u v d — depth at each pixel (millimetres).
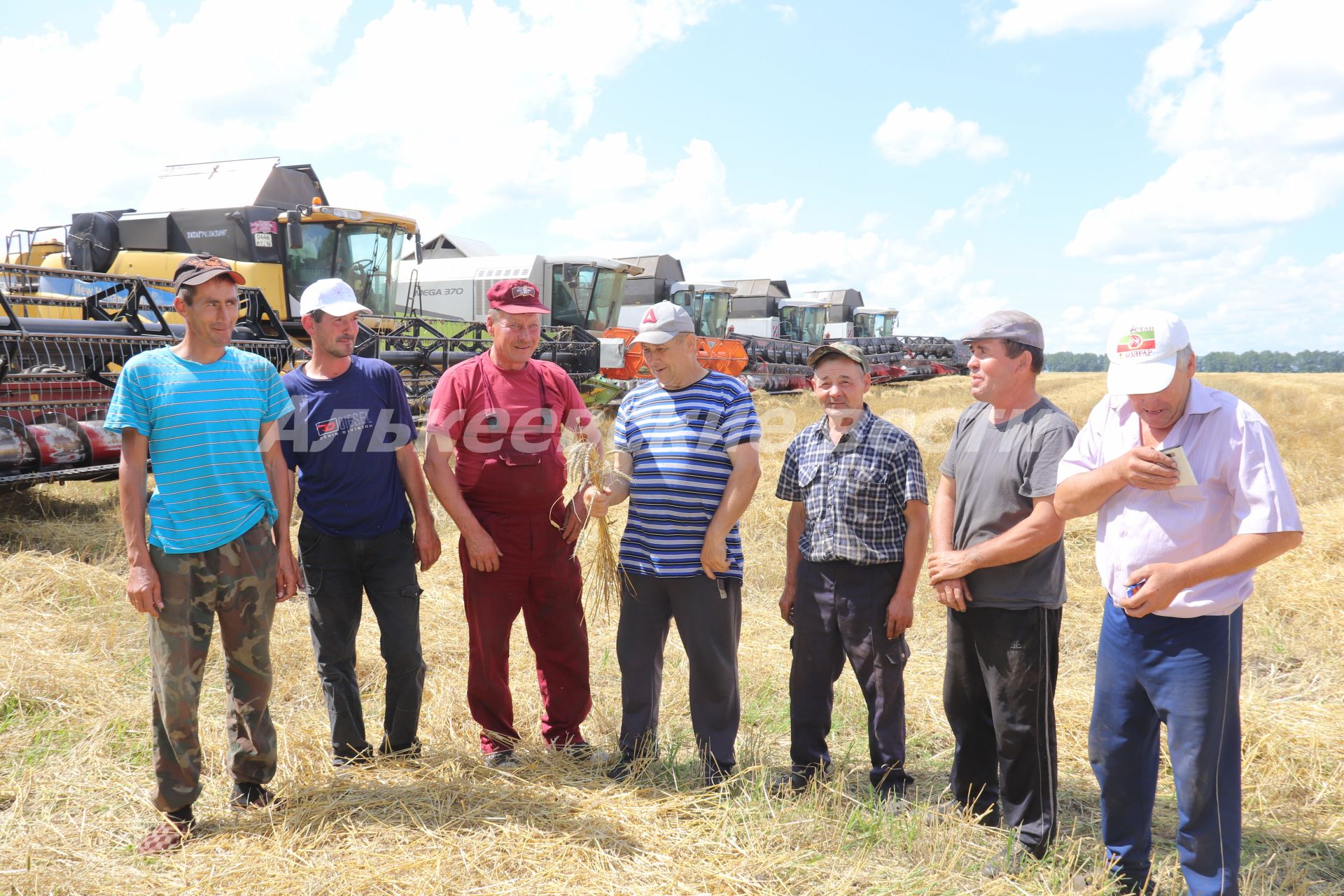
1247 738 3469
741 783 3156
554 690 3486
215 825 2816
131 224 11617
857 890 2564
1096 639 4930
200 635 2732
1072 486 2416
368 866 2549
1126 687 2447
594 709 3908
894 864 2707
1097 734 2539
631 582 3305
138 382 2674
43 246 13086
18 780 3102
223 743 3379
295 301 11523
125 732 3518
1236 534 2209
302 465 3225
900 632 3145
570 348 15484
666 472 3219
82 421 6988
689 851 2693
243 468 2791
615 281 18688
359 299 12289
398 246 12719
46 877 2492
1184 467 2188
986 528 2748
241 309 8031
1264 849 2842
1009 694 2727
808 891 2525
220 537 2732
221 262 2789
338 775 3160
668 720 3859
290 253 11422
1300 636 4777
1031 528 2600
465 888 2461
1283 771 3283
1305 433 13047
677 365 3281
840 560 3129
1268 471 2148
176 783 2723
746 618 5336
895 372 30984
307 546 3242
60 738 3424
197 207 11617
